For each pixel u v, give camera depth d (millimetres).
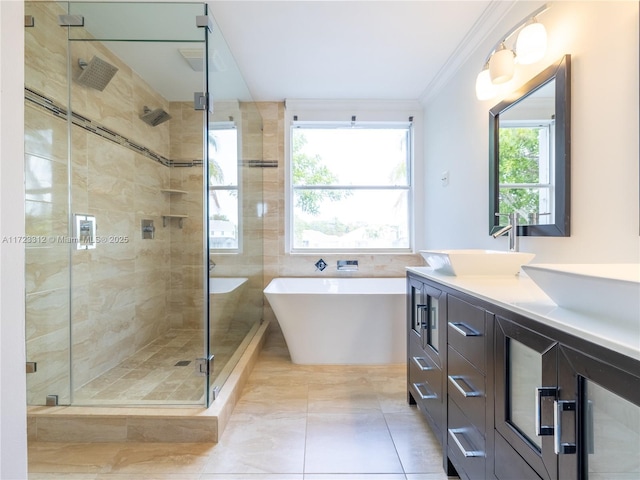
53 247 1843
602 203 1209
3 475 631
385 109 3320
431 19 2021
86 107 2109
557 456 701
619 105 1135
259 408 1911
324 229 3447
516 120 1726
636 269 885
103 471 1400
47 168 1817
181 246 3047
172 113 3051
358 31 2145
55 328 1831
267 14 1979
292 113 3312
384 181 3453
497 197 1912
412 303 1881
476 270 1443
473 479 1130
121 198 2465
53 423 1607
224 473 1387
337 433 1667
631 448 566
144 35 2031
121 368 2279
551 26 1474
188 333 3010
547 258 1519
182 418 1603
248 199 2893
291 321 2553
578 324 672
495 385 980
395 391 2127
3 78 630
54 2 1833
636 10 1067
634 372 524
